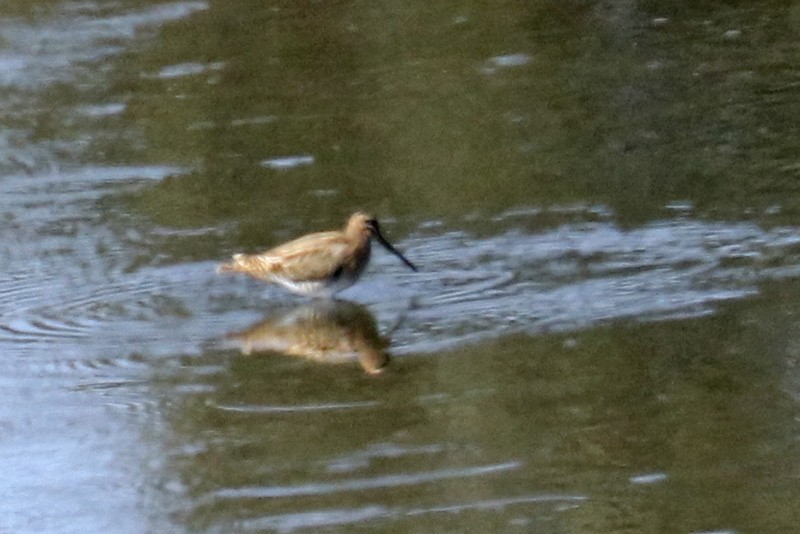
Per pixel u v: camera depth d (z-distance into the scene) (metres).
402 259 15.08
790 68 20.12
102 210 17.70
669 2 23.08
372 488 11.56
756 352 13.12
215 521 11.28
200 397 13.16
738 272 14.69
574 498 11.21
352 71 21.50
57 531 11.33
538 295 14.59
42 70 22.64
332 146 19.00
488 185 17.41
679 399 12.49
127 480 11.98
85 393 13.37
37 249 16.70
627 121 18.94
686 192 16.70
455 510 11.15
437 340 13.86
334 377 13.32
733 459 11.58
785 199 16.27
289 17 23.81
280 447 12.27
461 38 22.31
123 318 14.80
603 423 12.23
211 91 21.27
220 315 14.75
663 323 13.77
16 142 20.08
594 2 23.20
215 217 17.22
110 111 20.91
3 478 12.13
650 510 10.98
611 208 16.45
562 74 20.72
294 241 15.06
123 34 23.89
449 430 12.30
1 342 14.36
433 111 19.83
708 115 18.89
